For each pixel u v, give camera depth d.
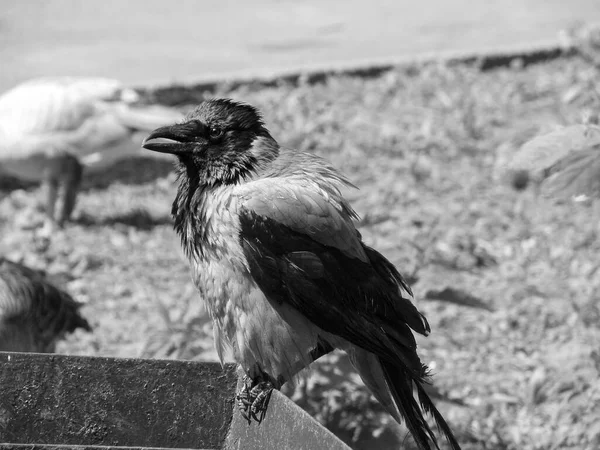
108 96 16.08
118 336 11.66
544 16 24.27
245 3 27.53
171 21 25.92
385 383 7.47
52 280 12.16
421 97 18.78
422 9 25.80
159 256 14.41
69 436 7.53
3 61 22.62
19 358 7.50
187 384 7.62
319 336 7.52
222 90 19.91
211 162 7.48
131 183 17.31
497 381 10.50
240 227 7.17
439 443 9.37
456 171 16.05
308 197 7.26
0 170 15.95
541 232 14.21
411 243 13.07
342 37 23.62
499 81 19.42
